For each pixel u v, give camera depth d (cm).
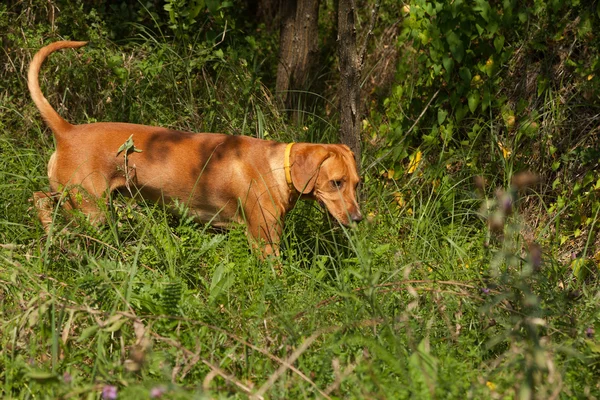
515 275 431
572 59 668
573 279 555
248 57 766
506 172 636
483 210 516
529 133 643
